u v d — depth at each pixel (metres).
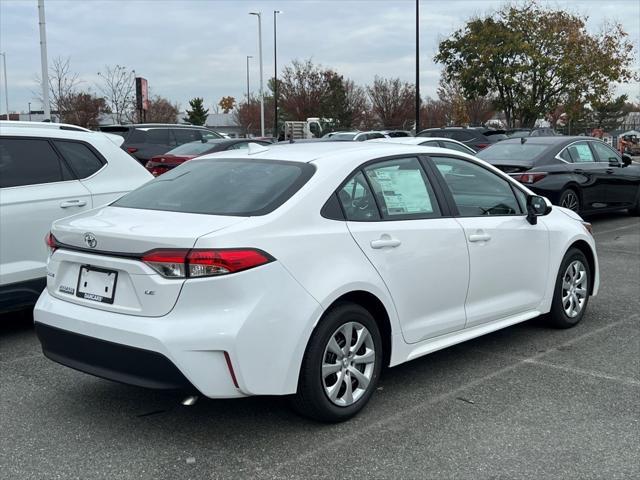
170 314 3.52
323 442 3.81
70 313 3.85
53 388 4.67
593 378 4.80
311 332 3.75
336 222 4.01
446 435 3.89
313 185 4.03
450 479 3.40
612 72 36.66
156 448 3.76
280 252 3.68
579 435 3.89
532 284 5.45
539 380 4.77
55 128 6.31
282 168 4.25
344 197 4.13
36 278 5.81
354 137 23.08
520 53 36.12
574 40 35.78
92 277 3.85
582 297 6.08
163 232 3.60
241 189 4.11
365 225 4.14
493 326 5.09
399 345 4.35
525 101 36.66
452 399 4.43
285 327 3.64
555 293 5.75
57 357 3.99
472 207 4.97
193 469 3.53
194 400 3.58
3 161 5.79
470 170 5.10
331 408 3.94
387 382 4.74
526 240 5.31
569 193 11.35
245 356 3.50
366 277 4.04
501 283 5.11
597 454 3.66
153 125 18.14
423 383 4.72
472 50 37.00
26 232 5.73
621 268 8.53
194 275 3.49
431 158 4.83
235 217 3.79
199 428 4.01
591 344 5.56
